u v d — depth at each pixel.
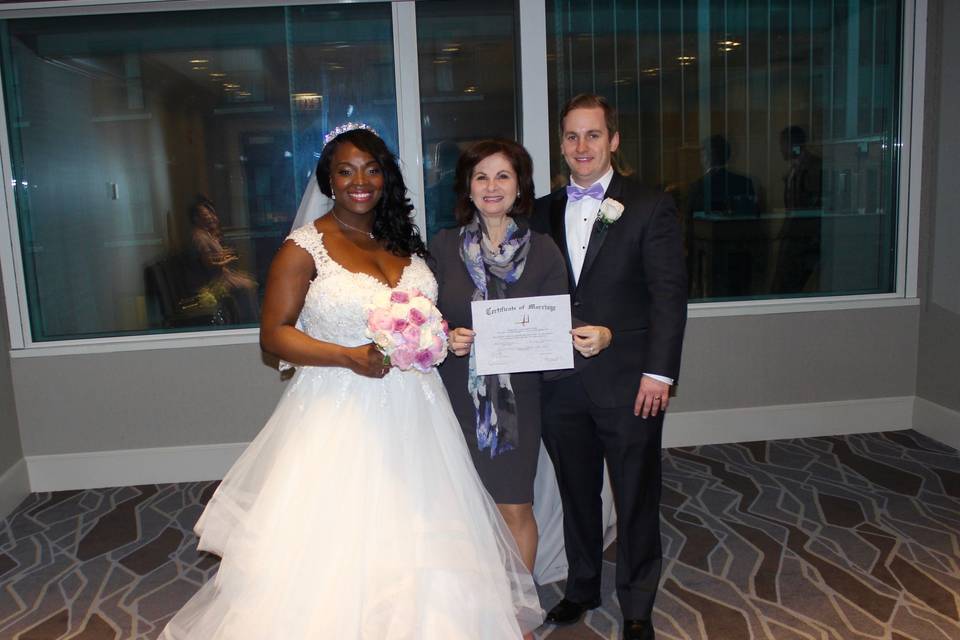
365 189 2.42
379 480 2.35
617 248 2.62
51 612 3.20
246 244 4.64
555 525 3.29
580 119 2.61
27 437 4.57
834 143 4.86
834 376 4.97
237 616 2.29
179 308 4.66
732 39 4.69
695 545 3.56
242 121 4.55
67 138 4.49
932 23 4.70
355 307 2.35
